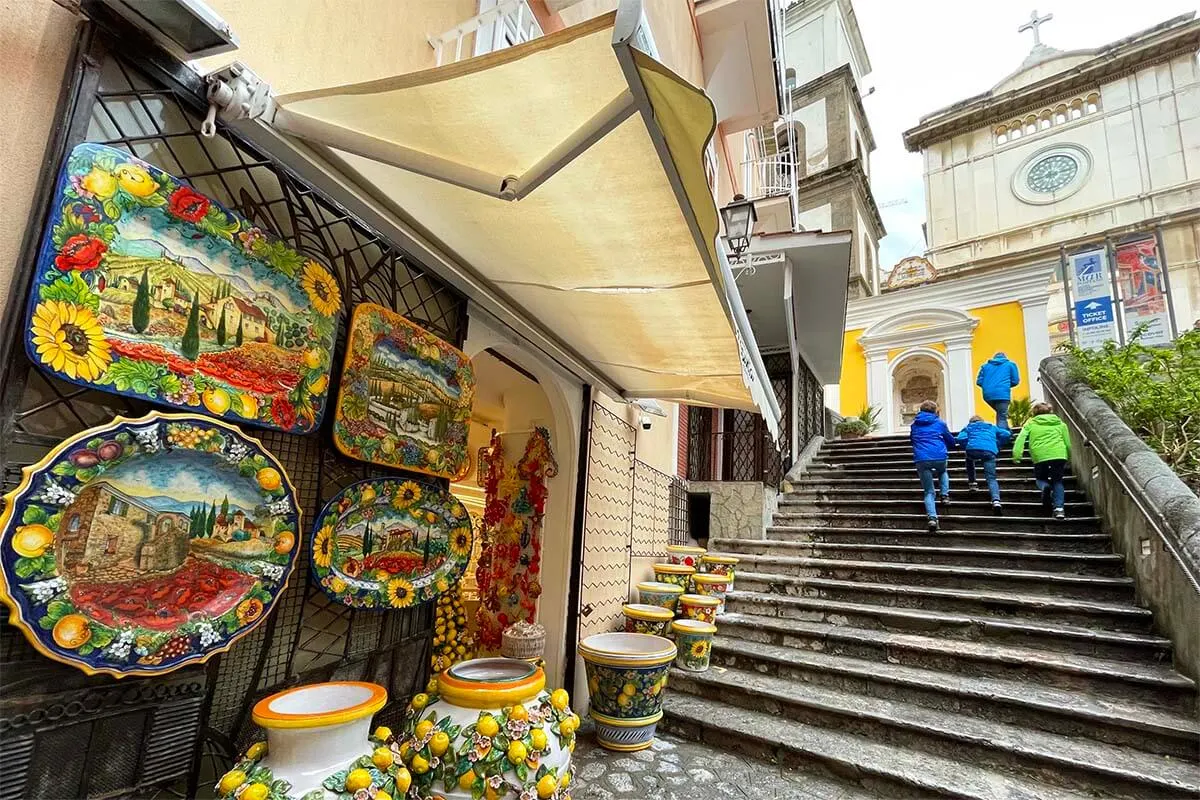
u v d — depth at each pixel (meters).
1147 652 3.68
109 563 1.34
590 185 1.75
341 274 2.07
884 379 15.49
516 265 2.47
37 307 1.20
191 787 1.56
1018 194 24.08
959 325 14.53
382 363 2.17
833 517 6.97
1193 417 5.45
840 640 4.41
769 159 10.72
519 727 2.11
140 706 1.45
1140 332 6.74
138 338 1.38
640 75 1.22
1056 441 5.62
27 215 1.23
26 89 1.24
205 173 1.62
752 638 4.82
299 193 1.91
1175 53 22.03
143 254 1.40
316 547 1.94
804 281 7.27
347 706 1.83
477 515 5.71
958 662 3.94
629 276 2.35
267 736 1.60
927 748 3.33
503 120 1.56
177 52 1.53
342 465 2.11
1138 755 3.04
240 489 1.65
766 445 7.96
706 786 3.10
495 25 2.65
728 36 7.83
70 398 1.32
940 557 5.44
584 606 4.02
